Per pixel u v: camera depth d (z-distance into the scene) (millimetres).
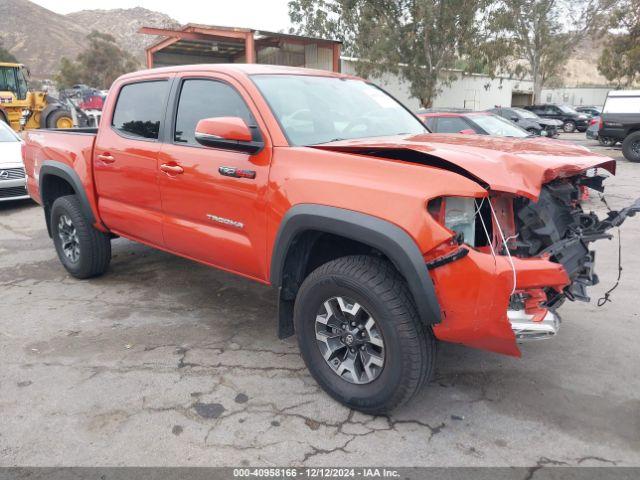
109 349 3801
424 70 32000
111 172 4426
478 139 3457
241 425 2916
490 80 40781
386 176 2695
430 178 2578
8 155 8664
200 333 4066
